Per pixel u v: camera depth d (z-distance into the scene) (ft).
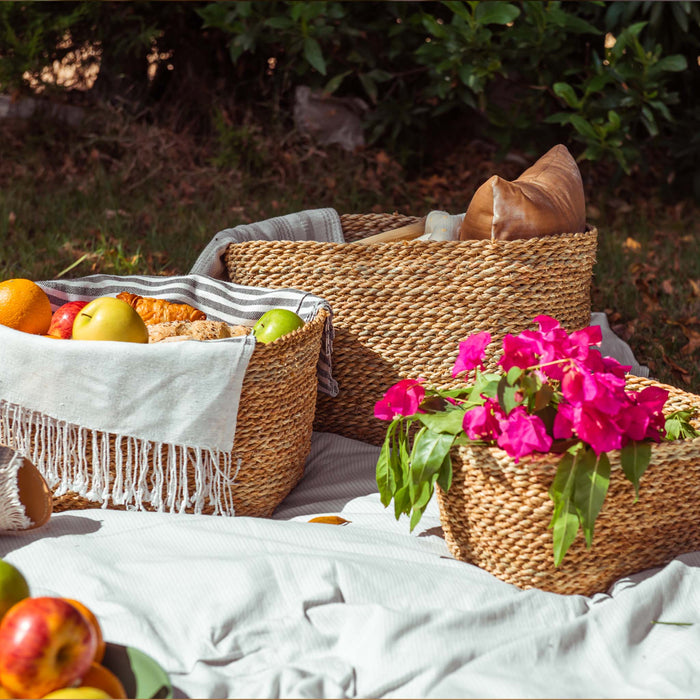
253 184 18.67
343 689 5.25
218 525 6.88
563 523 5.94
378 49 19.45
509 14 16.37
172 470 7.16
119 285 8.95
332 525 7.04
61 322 7.75
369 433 9.19
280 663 5.49
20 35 18.31
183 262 14.39
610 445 5.87
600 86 17.06
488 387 6.33
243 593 5.97
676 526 6.55
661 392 6.37
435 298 8.70
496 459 6.19
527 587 6.39
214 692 5.15
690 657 5.51
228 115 19.98
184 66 20.25
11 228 15.38
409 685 5.28
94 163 18.60
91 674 4.77
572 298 9.05
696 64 19.77
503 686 5.16
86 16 18.60
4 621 4.59
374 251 8.71
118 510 7.22
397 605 6.01
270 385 7.32
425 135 20.76
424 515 7.57
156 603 5.93
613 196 19.80
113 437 7.22
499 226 8.63
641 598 5.95
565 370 5.96
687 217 19.27
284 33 17.72
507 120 18.39
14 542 6.66
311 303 8.44
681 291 14.12
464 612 5.77
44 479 7.02
